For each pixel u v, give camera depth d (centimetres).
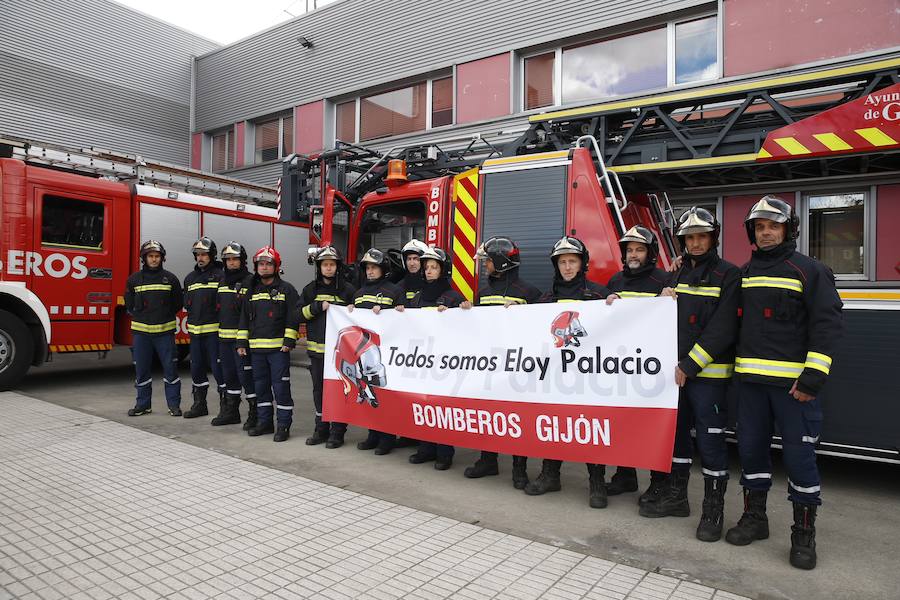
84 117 1588
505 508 405
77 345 845
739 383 349
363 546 338
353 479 465
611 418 388
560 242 429
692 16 1016
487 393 440
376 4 1395
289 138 1605
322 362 571
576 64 1148
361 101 1459
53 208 826
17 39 1473
